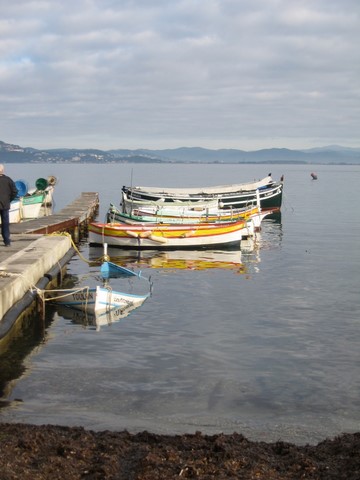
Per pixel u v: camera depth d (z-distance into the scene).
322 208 54.41
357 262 24.28
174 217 32.03
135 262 24.14
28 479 5.76
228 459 6.33
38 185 45.00
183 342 12.64
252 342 12.71
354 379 10.48
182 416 8.62
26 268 14.61
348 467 6.20
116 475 6.00
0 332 11.36
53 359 11.37
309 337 13.15
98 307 15.17
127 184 97.31
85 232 34.00
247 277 20.72
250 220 32.47
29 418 8.30
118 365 11.03
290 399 9.48
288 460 6.45
